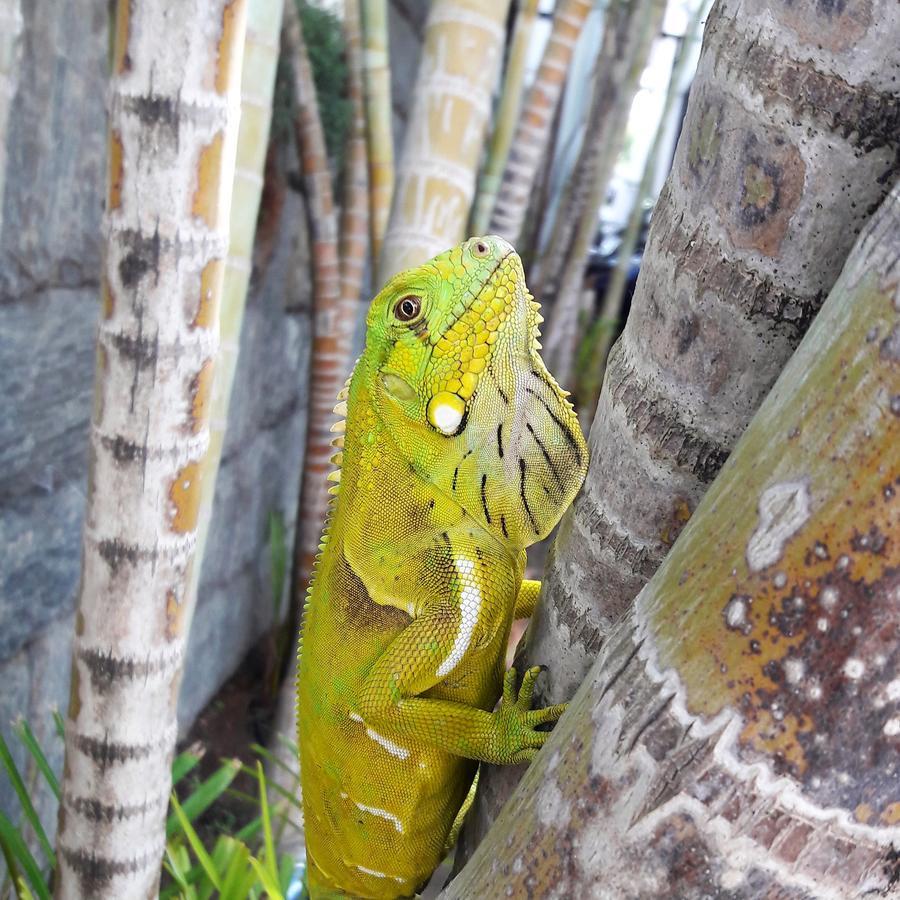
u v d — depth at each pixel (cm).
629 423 20
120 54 26
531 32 69
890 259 14
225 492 88
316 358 81
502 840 18
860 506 14
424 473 30
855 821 14
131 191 27
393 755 30
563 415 29
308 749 34
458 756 30
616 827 16
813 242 17
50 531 58
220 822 78
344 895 36
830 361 14
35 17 48
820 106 16
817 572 14
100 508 30
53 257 53
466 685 30
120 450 29
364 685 29
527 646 26
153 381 28
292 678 78
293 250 95
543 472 29
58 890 35
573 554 23
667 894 15
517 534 30
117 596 30
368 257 122
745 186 17
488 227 73
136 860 34
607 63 104
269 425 99
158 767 34
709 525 16
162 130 26
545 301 115
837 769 14
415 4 124
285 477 108
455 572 29
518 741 24
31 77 48
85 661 31
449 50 54
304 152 74
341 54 91
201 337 29
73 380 58
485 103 55
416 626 29
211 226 28
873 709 14
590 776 16
